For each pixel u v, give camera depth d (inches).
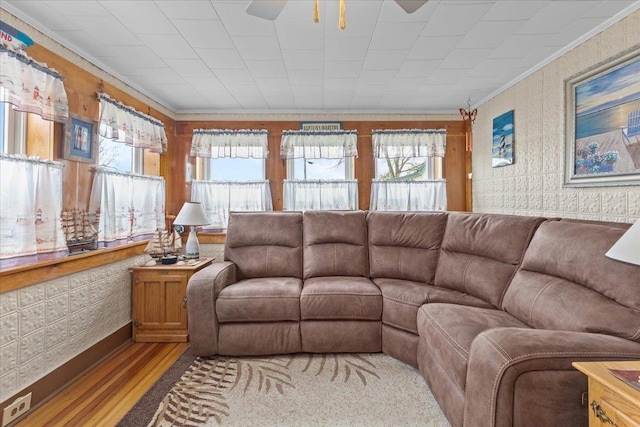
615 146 86.0
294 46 98.7
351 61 109.8
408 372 89.1
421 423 68.5
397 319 92.9
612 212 88.0
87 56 101.2
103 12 80.0
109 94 113.0
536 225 85.0
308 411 72.4
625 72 83.0
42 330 77.6
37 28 83.7
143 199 128.1
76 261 88.0
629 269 57.6
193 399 76.9
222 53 102.9
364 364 93.6
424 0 60.2
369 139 166.4
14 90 72.2
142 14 81.0
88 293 93.8
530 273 78.4
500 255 89.0
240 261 119.9
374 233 121.7
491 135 146.6
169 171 159.3
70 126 93.4
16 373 70.6
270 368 91.7
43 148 85.5
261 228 123.9
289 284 105.3
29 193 75.5
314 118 165.9
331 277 114.2
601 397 40.4
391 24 87.0
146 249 120.3
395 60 109.5
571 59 100.7
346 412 72.1
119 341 107.2
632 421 35.6
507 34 93.4
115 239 108.3
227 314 96.4
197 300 96.0
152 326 110.8
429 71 119.3
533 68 116.7
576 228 71.6
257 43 96.7
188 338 110.3
